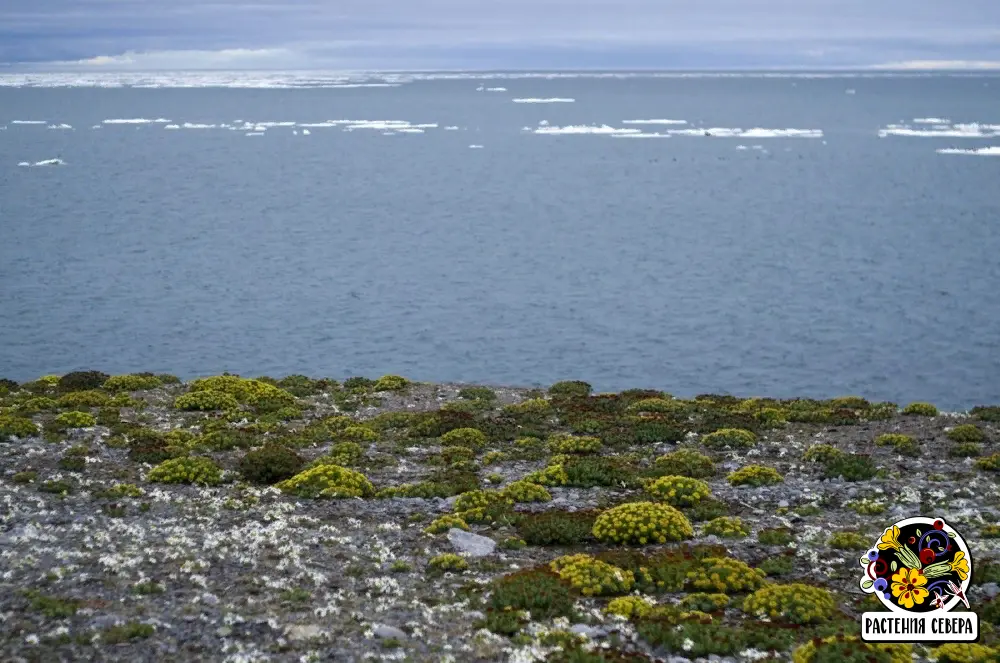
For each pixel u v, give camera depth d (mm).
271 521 24094
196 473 28078
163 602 17656
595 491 28141
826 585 20469
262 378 46188
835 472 29484
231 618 16891
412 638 16766
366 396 42594
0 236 191750
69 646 15398
